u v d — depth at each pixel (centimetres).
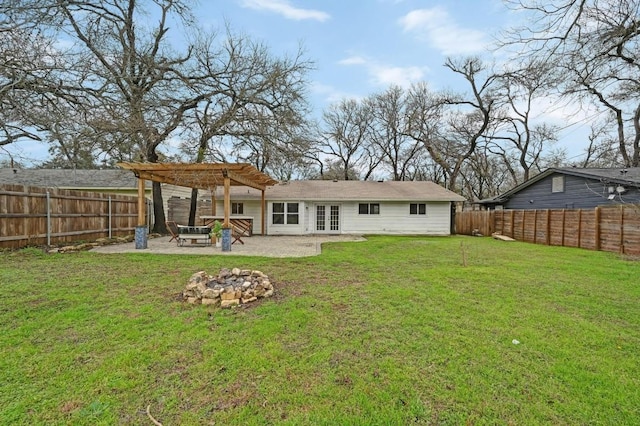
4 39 748
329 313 379
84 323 342
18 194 796
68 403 212
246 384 236
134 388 229
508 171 3123
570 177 1530
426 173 3259
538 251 969
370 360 271
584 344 302
